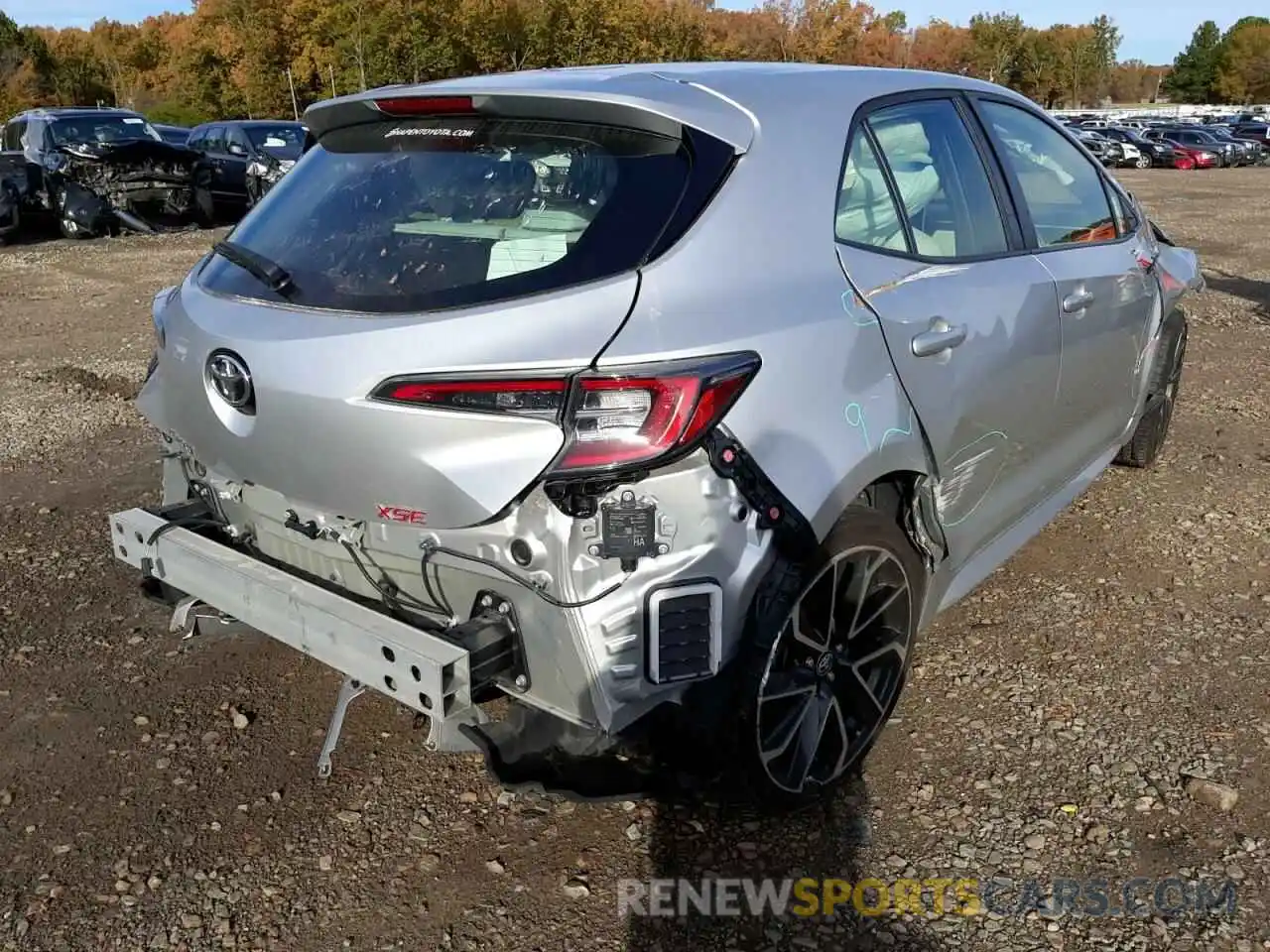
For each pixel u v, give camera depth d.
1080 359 3.83
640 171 2.46
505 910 2.58
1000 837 2.81
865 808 2.92
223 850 2.79
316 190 2.83
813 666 2.72
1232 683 3.51
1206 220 18.73
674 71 2.87
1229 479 5.33
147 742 3.24
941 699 3.42
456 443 2.21
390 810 2.94
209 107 64.75
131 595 4.18
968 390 3.09
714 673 2.45
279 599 2.60
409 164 2.71
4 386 7.30
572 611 2.30
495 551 2.34
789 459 2.44
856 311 2.67
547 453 2.18
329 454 2.36
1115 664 3.62
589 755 2.44
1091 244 4.04
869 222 2.88
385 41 55.69
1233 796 2.92
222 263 2.81
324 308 2.43
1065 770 3.07
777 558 2.51
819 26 77.25
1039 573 4.29
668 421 2.20
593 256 2.33
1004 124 3.71
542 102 2.54
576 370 2.19
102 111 16.53
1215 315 9.70
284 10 59.25
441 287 2.35
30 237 15.99
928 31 98.75
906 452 2.82
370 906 2.60
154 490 5.29
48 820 2.89
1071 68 97.44
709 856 2.76
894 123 3.10
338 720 2.71
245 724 3.33
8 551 4.55
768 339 2.40
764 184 2.55
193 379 2.62
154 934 2.52
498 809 2.94
